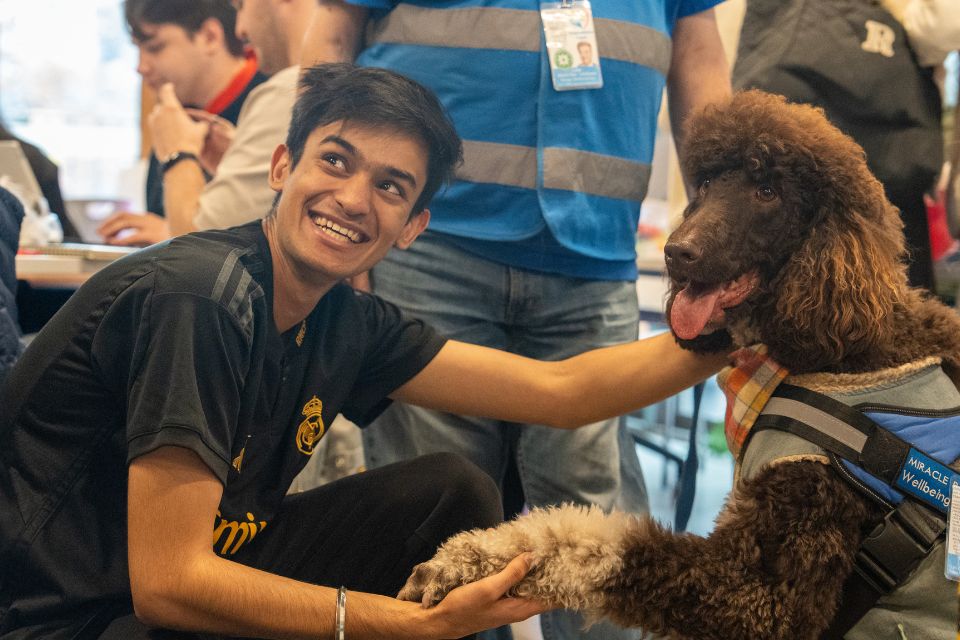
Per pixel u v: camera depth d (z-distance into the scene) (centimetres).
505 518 229
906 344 134
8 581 141
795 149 134
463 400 176
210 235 151
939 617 125
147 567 131
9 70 393
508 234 200
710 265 135
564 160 198
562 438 211
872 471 125
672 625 129
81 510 144
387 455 212
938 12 231
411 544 169
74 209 355
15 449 143
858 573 127
